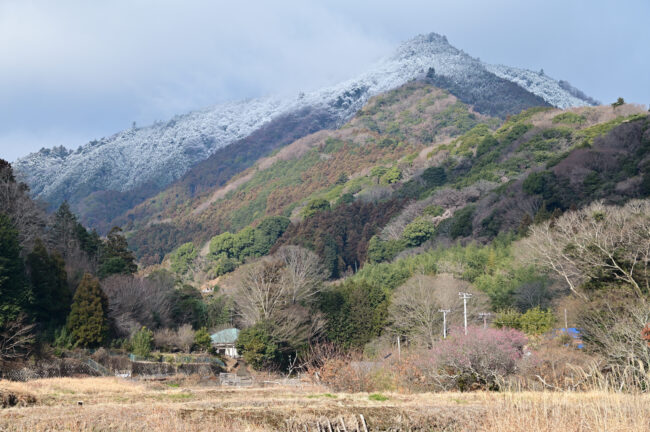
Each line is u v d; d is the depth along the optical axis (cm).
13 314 3797
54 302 4591
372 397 2133
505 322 5075
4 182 5303
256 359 5125
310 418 1656
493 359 2822
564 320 4853
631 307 3027
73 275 5291
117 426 1497
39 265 4547
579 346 3909
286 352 5528
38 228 5656
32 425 1459
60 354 3981
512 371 2847
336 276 11338
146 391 2509
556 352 3484
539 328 4947
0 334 3622
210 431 1488
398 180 15638
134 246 18450
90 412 1631
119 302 5175
